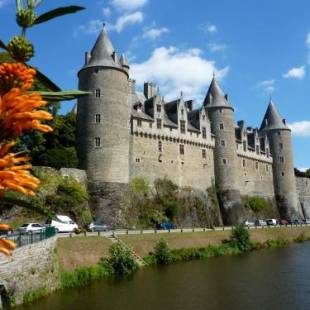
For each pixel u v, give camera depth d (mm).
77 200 45406
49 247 27078
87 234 37625
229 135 70562
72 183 46188
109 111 51250
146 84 66438
